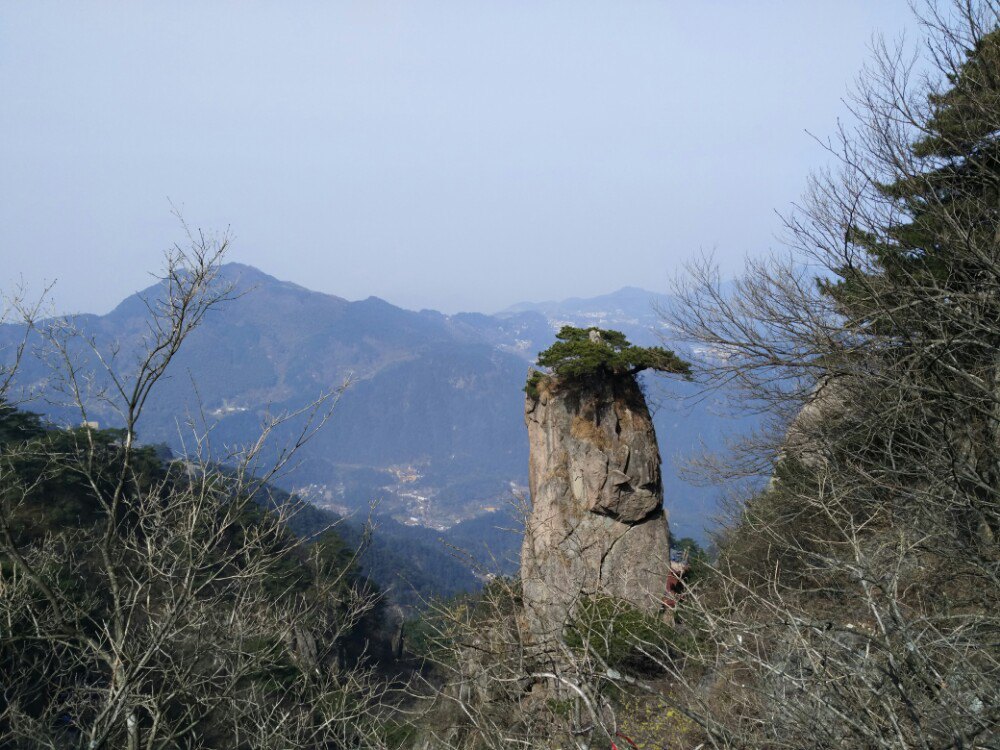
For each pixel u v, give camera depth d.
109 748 8.34
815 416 17.53
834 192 16.22
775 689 5.74
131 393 7.70
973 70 13.86
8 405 8.63
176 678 8.09
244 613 8.69
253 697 8.61
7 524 7.58
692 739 6.37
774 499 15.75
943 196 14.99
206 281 7.76
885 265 15.41
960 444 11.83
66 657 10.52
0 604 8.76
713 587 10.46
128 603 7.59
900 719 5.43
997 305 11.99
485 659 7.79
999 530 9.48
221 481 8.08
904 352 14.06
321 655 9.76
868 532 10.64
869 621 6.98
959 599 8.06
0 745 8.93
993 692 5.28
